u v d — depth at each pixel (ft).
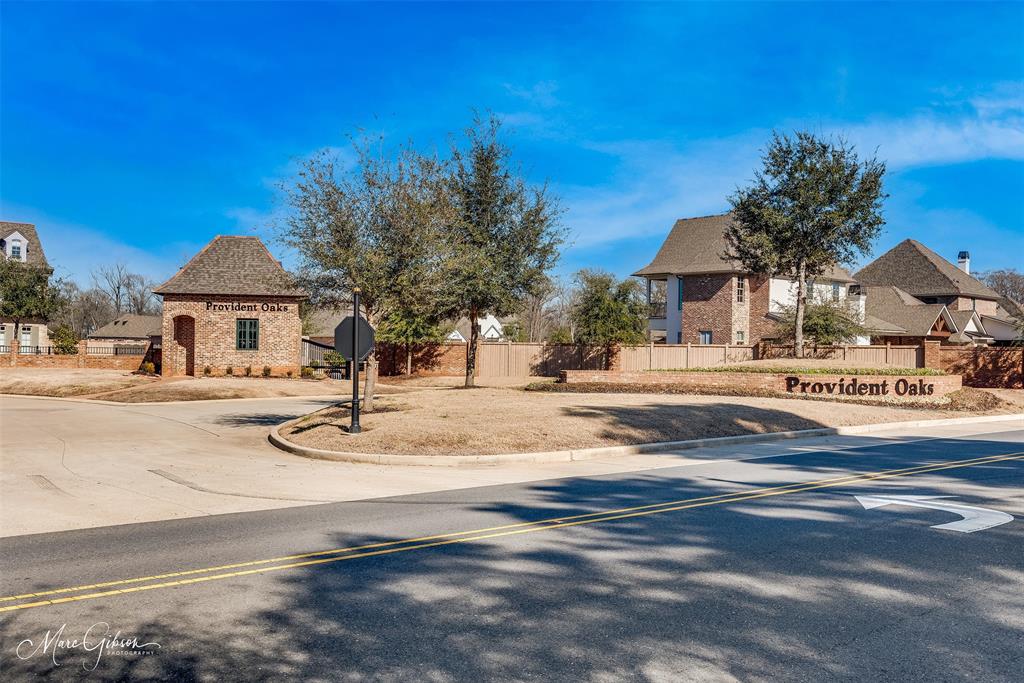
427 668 15.34
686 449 54.44
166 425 70.38
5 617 18.37
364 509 32.01
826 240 114.83
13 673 15.23
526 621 17.95
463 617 18.25
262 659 15.83
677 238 176.24
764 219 115.55
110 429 66.69
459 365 132.46
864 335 152.35
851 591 20.06
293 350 127.03
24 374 123.13
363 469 44.55
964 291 194.39
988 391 96.17
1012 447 54.95
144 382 114.42
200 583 21.09
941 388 92.27
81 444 56.08
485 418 58.75
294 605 19.20
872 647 16.29
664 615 18.30
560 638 16.88
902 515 29.81
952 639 16.74
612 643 16.57
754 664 15.44
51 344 178.09
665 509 31.45
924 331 167.94
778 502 32.89
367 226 60.59
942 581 20.92
